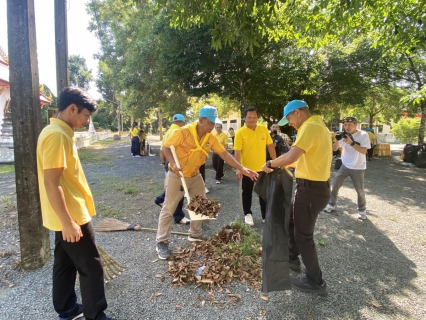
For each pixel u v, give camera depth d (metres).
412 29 5.19
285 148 6.67
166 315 2.23
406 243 3.58
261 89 10.81
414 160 11.17
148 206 5.20
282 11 5.91
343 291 2.56
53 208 1.70
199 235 3.58
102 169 9.80
